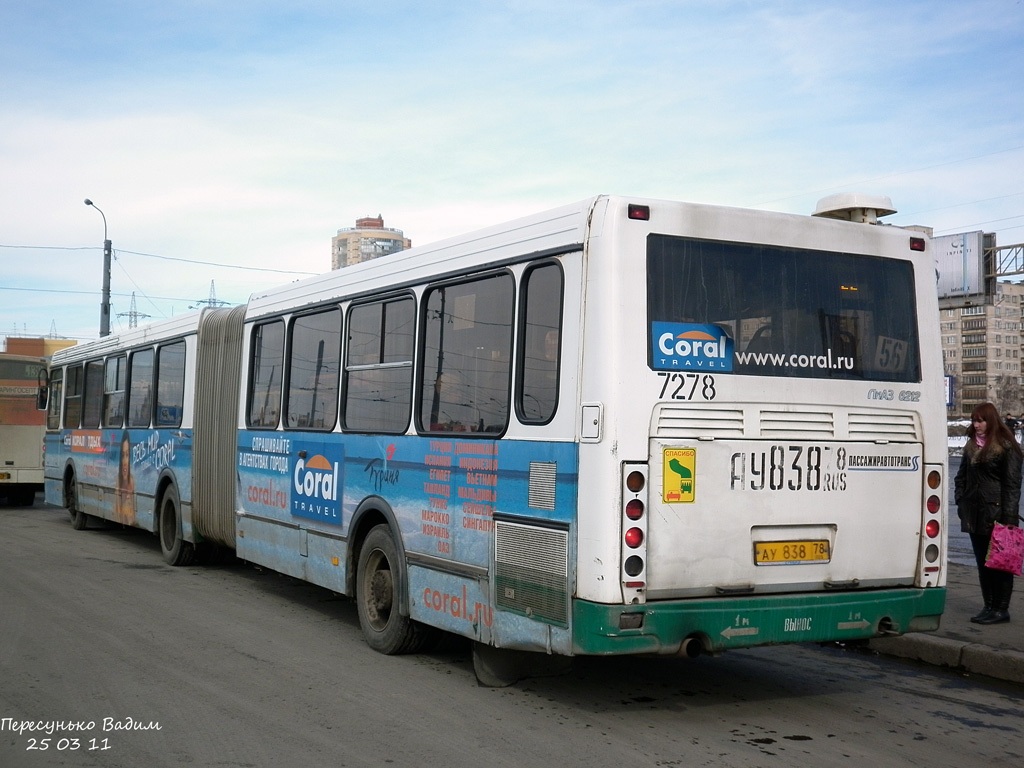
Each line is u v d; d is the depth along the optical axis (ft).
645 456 18.95
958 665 25.63
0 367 72.49
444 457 23.61
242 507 35.40
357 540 27.94
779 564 20.26
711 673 25.08
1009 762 18.54
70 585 36.47
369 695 22.34
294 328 32.48
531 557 20.36
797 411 20.70
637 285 19.30
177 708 21.18
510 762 17.99
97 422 52.85
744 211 20.68
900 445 21.97
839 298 21.62
